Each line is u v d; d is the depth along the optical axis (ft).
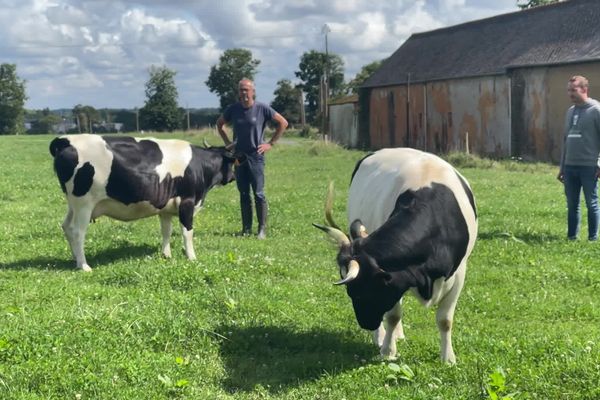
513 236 40.50
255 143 45.06
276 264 35.01
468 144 132.87
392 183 23.25
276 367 22.57
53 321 24.04
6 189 67.72
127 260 35.94
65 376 19.98
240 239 44.11
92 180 34.04
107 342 22.68
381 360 22.76
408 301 29.68
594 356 21.31
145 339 23.38
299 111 323.78
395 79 160.66
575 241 41.22
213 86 372.38
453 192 22.21
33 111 420.77
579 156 41.47
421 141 151.33
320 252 40.50
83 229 34.60
